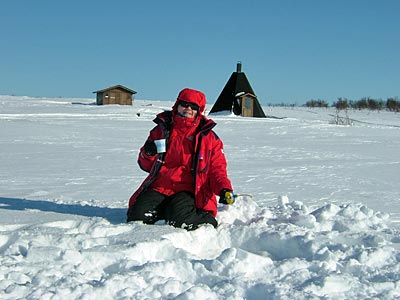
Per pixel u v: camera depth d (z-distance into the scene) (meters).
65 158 11.52
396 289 3.18
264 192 7.67
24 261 3.44
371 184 8.73
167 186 4.82
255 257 3.52
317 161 12.27
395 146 17.11
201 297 2.90
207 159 4.71
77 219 4.78
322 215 5.18
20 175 8.87
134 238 3.98
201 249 4.29
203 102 4.79
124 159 11.55
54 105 43.97
